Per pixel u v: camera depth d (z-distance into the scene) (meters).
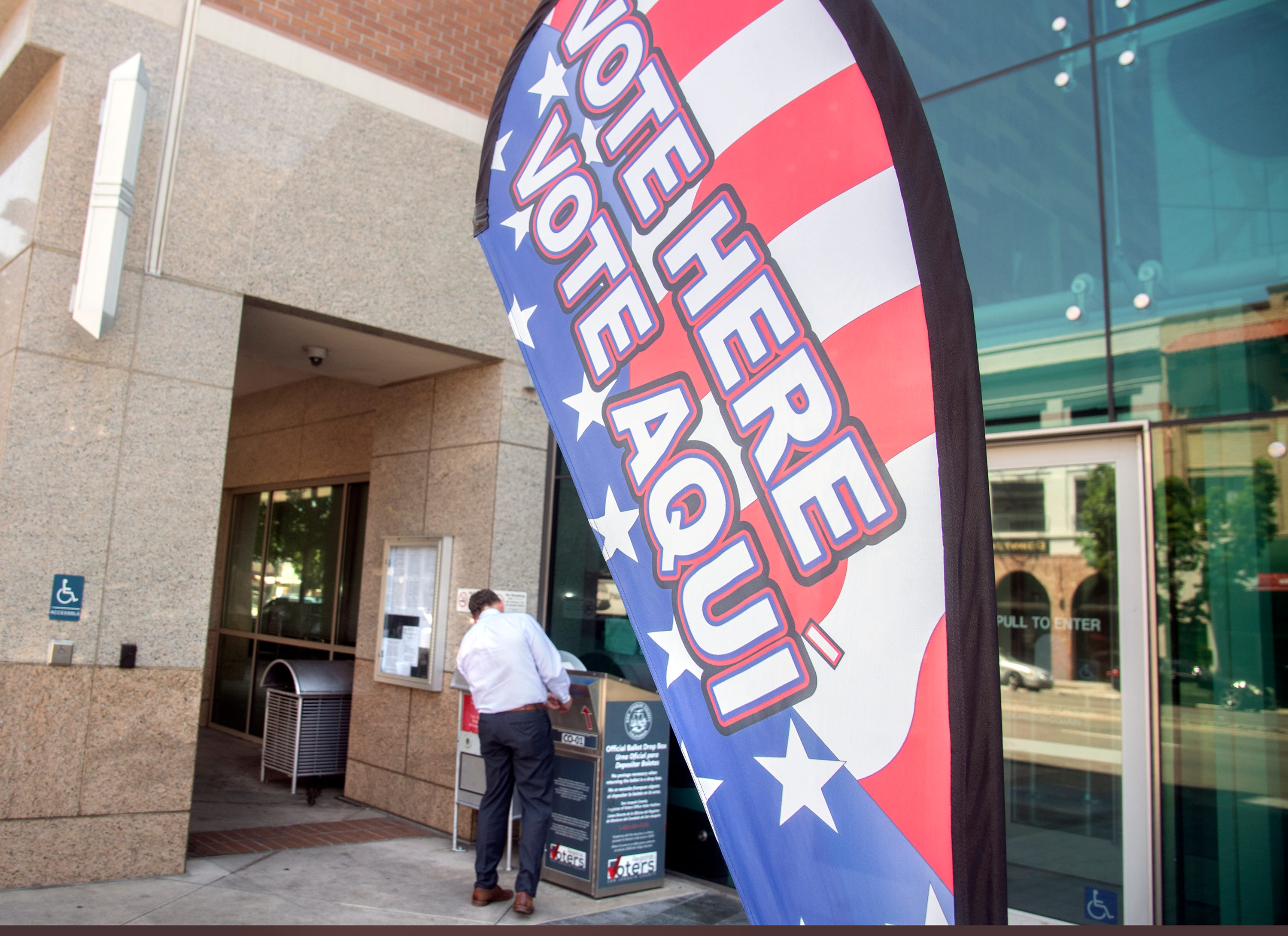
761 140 2.45
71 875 4.68
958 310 1.94
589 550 6.55
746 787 2.25
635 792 5.44
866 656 2.04
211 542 5.25
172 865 5.00
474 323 6.57
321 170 5.90
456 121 6.63
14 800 4.55
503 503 6.57
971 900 1.78
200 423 5.27
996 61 4.86
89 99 5.02
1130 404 4.21
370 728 7.12
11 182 5.41
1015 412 4.58
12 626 4.59
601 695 5.32
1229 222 4.02
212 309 5.37
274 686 7.85
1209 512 3.94
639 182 2.79
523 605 6.38
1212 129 4.11
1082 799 4.21
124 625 4.92
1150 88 4.30
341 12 6.10
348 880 5.19
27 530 4.66
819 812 2.09
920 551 1.98
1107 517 4.27
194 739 5.10
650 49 2.82
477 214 3.35
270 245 5.64
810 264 2.29
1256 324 3.90
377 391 8.15
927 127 2.07
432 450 7.12
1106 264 4.35
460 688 6.09
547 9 3.25
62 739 4.69
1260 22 4.02
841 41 2.30
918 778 1.92
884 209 2.15
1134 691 4.10
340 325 6.08
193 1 5.44
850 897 2.00
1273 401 3.83
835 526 2.15
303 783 7.87
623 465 2.71
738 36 2.56
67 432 4.82
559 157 3.09
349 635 8.45
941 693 1.90
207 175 5.42
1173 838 3.88
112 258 4.80
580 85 3.05
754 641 2.29
